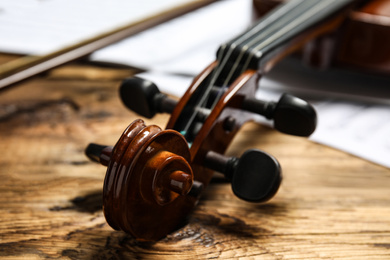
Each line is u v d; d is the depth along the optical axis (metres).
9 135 0.52
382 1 0.60
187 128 0.44
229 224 0.44
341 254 0.42
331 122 0.54
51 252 0.42
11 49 0.62
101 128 0.54
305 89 0.59
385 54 0.56
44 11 0.75
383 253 0.42
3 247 0.42
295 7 0.57
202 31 0.73
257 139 0.52
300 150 0.51
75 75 0.62
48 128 0.54
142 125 0.39
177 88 0.59
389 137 0.52
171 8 0.65
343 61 0.58
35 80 0.61
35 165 0.49
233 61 0.48
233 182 0.42
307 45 0.58
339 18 0.56
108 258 0.42
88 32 0.67
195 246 0.43
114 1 0.80
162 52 0.65
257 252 0.42
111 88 0.60
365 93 0.58
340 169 0.49
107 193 0.38
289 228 0.44
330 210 0.46
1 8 0.76
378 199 0.47
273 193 0.42
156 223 0.41
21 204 0.46
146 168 0.39
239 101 0.46
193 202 0.43
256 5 0.60
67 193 0.47
